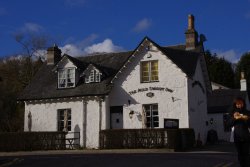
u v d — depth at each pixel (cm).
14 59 5359
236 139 1012
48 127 3181
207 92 3453
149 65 2945
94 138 2994
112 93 3033
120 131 2714
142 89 2939
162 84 2881
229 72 6981
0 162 1856
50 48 3684
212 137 3328
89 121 3033
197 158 1764
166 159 1727
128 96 2973
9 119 4488
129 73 2995
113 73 3228
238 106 1034
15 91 4791
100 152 2458
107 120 2988
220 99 4475
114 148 2719
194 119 2931
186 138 2609
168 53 2950
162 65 2900
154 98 2895
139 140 2644
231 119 1030
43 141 2895
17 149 2889
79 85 3175
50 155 2278
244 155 1009
